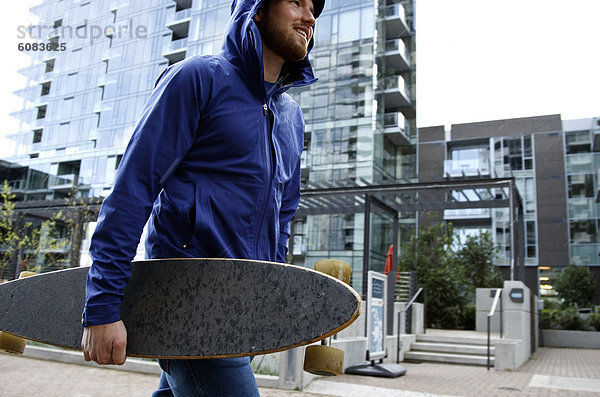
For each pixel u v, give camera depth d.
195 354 1.03
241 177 1.24
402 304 10.93
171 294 1.09
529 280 35.12
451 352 10.27
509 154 37.44
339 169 22.75
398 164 26.03
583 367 9.70
